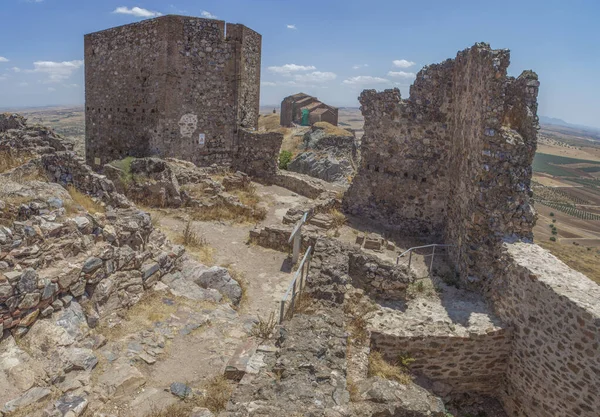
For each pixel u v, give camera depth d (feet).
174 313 25.86
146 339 22.75
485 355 28.07
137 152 71.46
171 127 66.90
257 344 22.82
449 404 27.78
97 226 25.77
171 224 44.29
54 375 18.13
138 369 20.35
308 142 137.18
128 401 18.20
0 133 40.09
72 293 22.41
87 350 20.13
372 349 26.86
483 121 34.68
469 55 40.81
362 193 54.03
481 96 35.94
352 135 142.20
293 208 49.67
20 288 19.39
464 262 36.78
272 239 40.47
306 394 16.96
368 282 31.55
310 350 20.06
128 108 71.67
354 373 22.12
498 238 32.35
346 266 30.37
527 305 26.68
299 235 36.58
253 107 77.46
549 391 24.79
